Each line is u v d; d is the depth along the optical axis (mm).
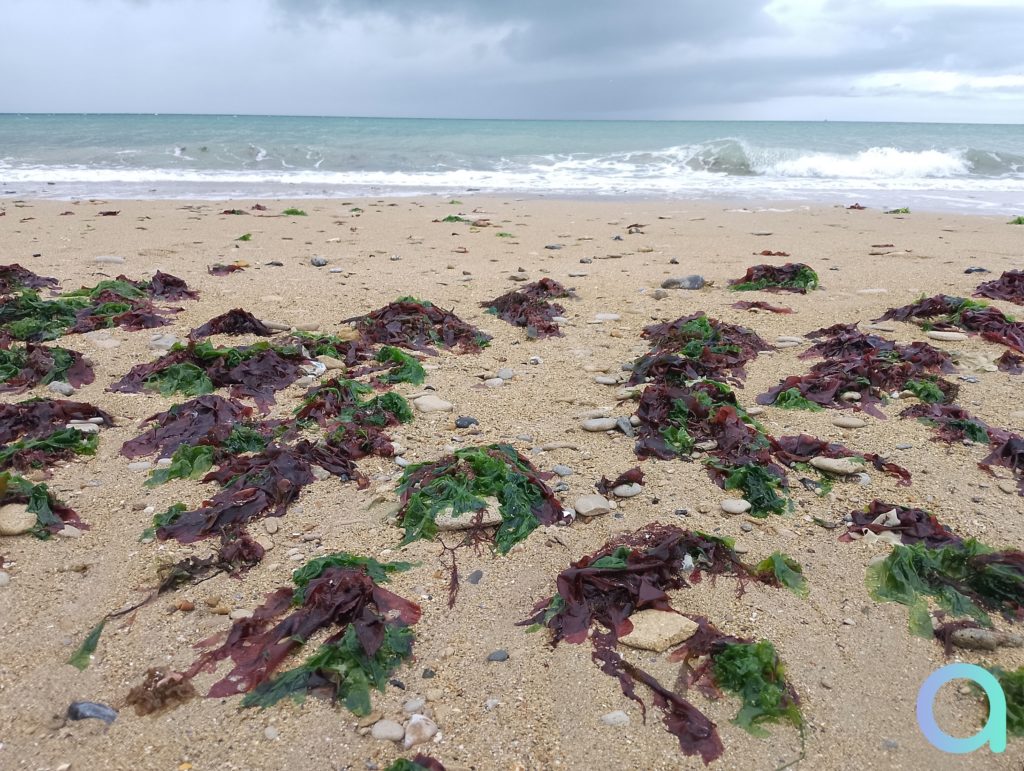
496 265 2750
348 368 1688
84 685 790
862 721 754
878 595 929
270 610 893
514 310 2094
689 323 1860
